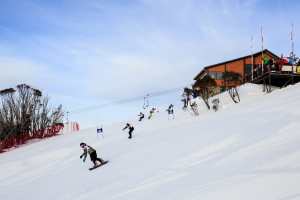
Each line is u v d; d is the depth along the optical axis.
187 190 9.17
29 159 24.14
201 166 11.52
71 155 22.31
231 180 8.77
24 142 36.16
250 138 13.21
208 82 33.00
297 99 18.58
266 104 20.36
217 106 27.08
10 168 22.97
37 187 16.44
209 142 14.60
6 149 34.09
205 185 9.09
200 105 31.02
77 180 15.59
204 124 19.41
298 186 7.10
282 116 15.30
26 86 39.62
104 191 12.34
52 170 19.52
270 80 29.05
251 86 31.83
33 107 39.12
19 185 17.94
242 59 39.69
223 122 18.19
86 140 26.67
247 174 8.90
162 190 10.03
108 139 24.33
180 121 24.70
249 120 16.59
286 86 28.67
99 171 15.96
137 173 13.50
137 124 28.69
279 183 7.53
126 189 11.60
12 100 38.56
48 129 38.53
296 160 8.91
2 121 37.19
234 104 26.91
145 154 16.28
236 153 11.66
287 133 12.25
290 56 29.58
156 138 19.45
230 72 37.53
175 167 12.62
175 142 16.77
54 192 14.70
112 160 17.28
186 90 36.12
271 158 9.77
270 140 11.97
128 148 19.06
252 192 7.45
